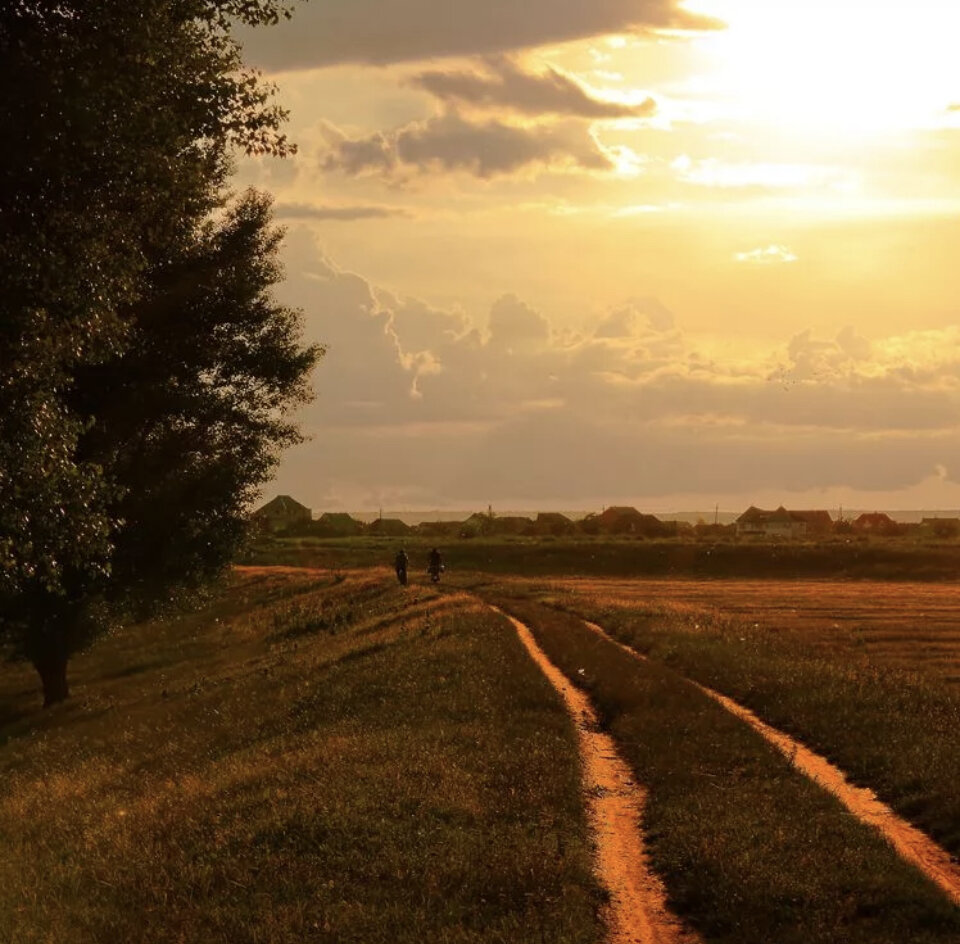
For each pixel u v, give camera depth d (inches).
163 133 618.8
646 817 558.3
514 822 529.7
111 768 931.3
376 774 611.8
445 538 5324.8
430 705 864.3
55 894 483.8
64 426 631.2
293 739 829.8
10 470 598.9
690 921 424.2
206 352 1439.5
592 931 402.3
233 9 677.3
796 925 405.1
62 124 569.6
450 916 414.3
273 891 450.3
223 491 1466.5
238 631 2126.0
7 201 589.6
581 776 641.6
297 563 4042.8
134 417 1362.0
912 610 2087.8
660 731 760.3
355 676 1094.4
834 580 3732.8
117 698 1529.3
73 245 598.2
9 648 1663.4
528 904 425.4
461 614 1574.8
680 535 6451.8
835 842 498.3
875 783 621.0
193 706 1239.5
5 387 583.2
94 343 632.4
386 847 488.4
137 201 647.8
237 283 1425.9
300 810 544.4
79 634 1530.5
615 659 1128.8
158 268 1326.3
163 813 613.3
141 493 1416.1
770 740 733.3
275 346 1480.1
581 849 491.5
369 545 4712.1
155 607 1545.3
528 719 800.9
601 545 4335.6
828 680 932.6
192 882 469.4
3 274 570.9
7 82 557.9
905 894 429.1
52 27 576.4
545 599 2022.6
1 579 692.7
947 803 549.0
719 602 2315.5
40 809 763.4
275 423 1523.1
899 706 826.8
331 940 396.2
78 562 695.7
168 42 621.9
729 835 506.3
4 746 1282.0
